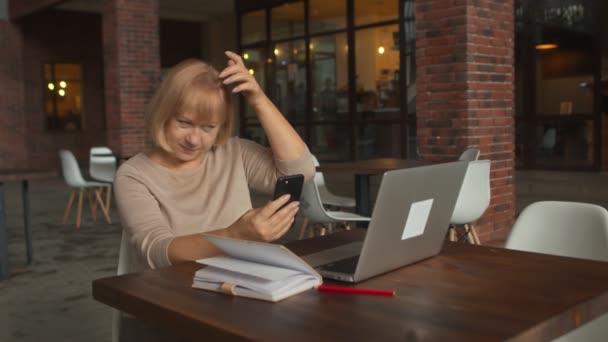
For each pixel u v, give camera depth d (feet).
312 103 37.60
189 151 5.85
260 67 41.11
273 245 4.43
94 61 49.98
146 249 5.61
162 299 4.46
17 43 46.42
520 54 30.76
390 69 32.71
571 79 29.07
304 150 6.56
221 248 4.89
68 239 21.08
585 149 28.73
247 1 41.19
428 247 5.46
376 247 4.74
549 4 29.48
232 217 6.45
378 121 33.58
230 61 5.93
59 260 17.89
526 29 30.45
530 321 3.86
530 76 30.45
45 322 12.34
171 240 5.47
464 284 4.73
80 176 23.34
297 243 6.32
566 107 29.35
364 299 4.37
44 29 47.57
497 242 17.99
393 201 4.63
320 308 4.19
